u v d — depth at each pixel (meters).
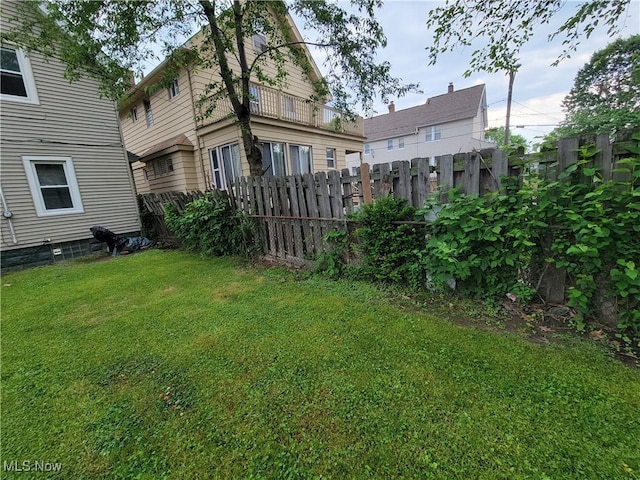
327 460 1.32
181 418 1.63
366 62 6.02
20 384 2.03
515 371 1.81
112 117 7.73
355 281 3.60
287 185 4.43
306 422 1.54
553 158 2.27
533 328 2.29
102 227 6.96
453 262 2.70
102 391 1.92
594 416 1.45
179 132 9.80
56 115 6.78
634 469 1.19
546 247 2.40
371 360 2.03
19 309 3.56
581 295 2.14
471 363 1.92
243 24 5.68
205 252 5.82
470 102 20.62
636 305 2.03
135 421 1.64
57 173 6.92
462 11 3.74
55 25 5.52
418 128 21.61
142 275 4.76
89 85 7.25
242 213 5.24
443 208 2.77
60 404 1.82
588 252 2.04
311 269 4.17
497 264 2.53
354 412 1.58
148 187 11.77
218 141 8.52
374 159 23.88
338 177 3.75
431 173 3.02
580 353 1.94
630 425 1.39
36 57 6.42
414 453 1.33
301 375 1.92
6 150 6.14
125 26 4.83
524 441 1.34
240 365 2.08
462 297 2.87
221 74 5.63
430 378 1.80
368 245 3.45
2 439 1.56
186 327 2.75
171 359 2.23
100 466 1.38
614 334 2.10
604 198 1.97
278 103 8.48
